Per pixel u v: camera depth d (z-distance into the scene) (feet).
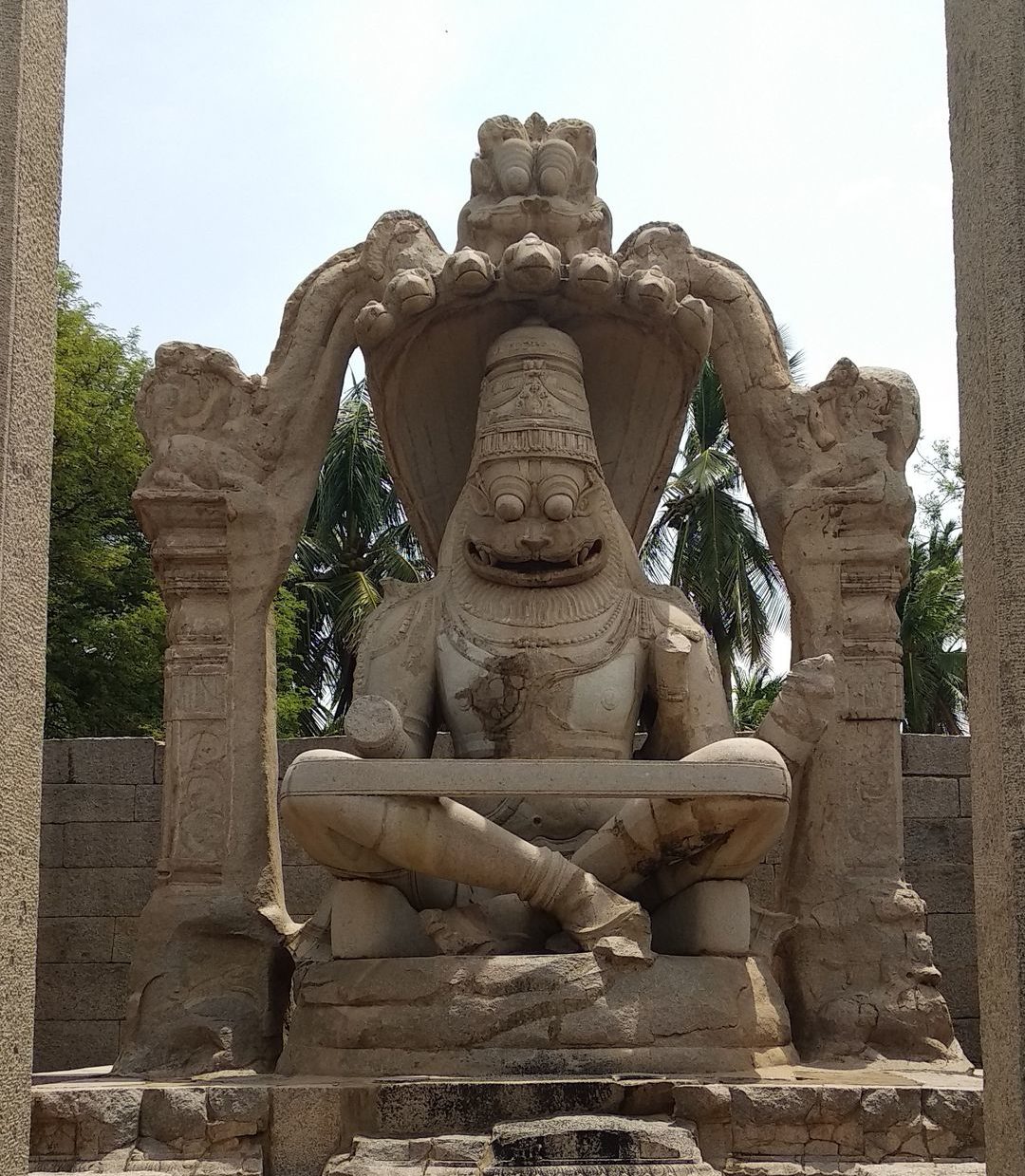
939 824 29.50
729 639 59.62
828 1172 16.84
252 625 24.47
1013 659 12.91
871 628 23.89
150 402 25.08
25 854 14.17
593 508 22.95
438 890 20.61
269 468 24.99
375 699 20.11
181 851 23.66
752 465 25.02
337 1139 17.44
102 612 52.65
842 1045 21.95
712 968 19.48
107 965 29.78
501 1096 17.16
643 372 24.66
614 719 22.15
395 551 64.28
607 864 20.21
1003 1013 12.66
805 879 23.12
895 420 24.47
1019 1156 12.32
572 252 24.62
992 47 13.93
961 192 14.33
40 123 15.02
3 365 14.10
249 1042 22.52
